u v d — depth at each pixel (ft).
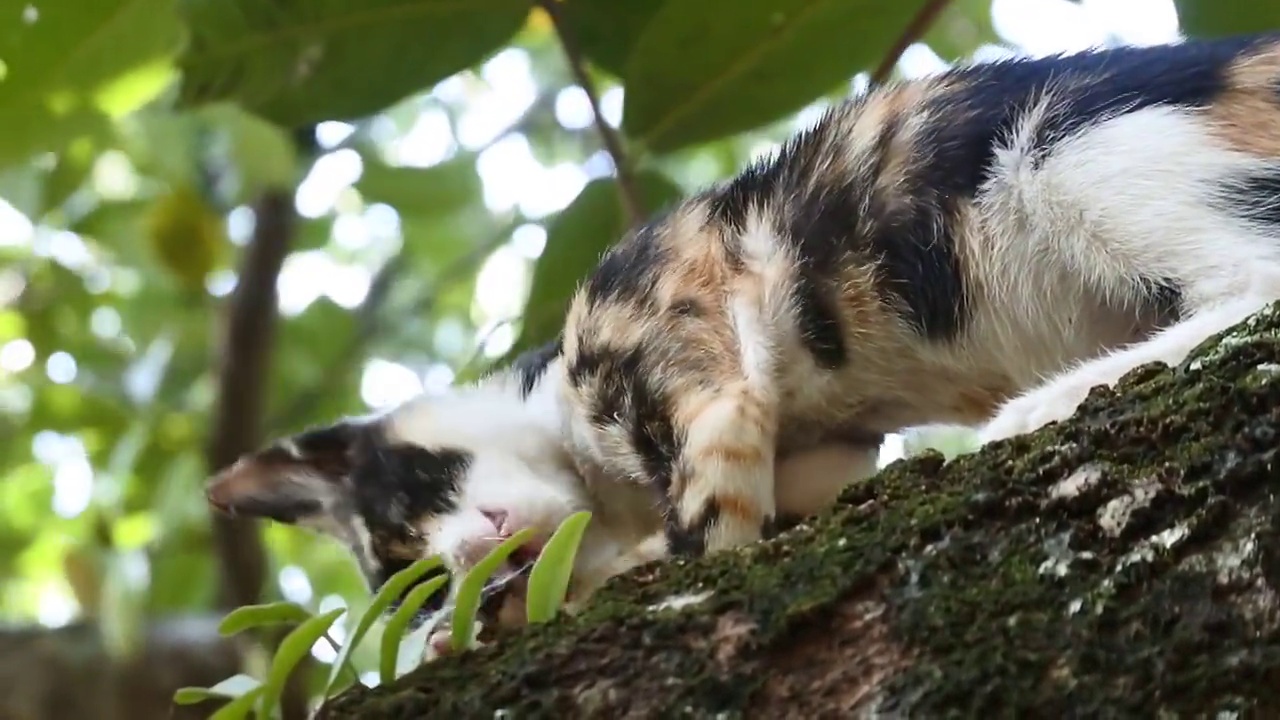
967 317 5.04
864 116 5.12
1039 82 5.01
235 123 5.61
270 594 6.20
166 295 6.38
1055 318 4.98
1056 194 4.95
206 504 5.93
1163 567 4.19
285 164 5.67
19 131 5.38
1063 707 4.00
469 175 6.35
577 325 5.27
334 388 6.70
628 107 5.37
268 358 6.19
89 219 6.19
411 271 7.30
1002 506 4.33
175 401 6.32
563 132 6.76
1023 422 4.76
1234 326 4.48
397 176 6.32
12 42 5.22
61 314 6.51
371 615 4.50
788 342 5.12
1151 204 4.88
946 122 5.04
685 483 5.10
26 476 6.68
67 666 6.00
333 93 5.34
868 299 5.08
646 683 4.33
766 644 4.32
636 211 5.41
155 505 6.21
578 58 5.42
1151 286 4.88
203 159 6.05
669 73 5.33
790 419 5.16
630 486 5.29
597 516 5.32
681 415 5.14
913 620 4.29
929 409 5.14
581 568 5.24
